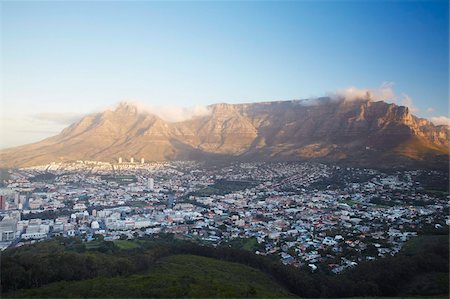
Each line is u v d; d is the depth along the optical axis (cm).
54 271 8694
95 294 7569
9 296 7525
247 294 8112
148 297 7462
